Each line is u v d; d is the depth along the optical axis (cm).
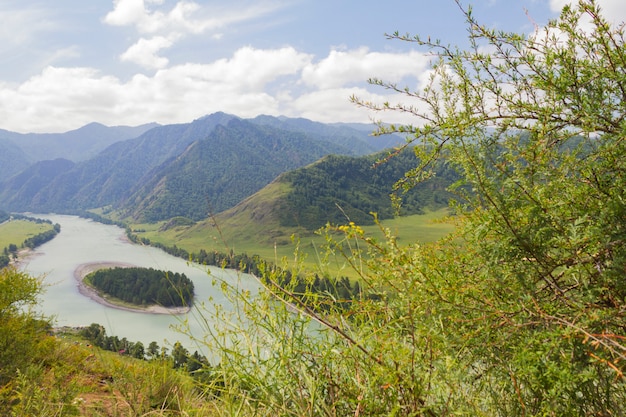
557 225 214
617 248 202
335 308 218
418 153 268
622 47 237
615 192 215
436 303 206
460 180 238
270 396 212
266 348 225
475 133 241
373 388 188
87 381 557
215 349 229
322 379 211
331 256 215
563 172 232
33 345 726
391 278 208
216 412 249
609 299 209
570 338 177
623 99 234
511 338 204
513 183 220
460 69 268
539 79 245
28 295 866
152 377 387
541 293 227
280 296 215
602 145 238
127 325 9988
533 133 241
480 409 187
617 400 180
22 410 428
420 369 180
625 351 177
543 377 182
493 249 221
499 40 270
